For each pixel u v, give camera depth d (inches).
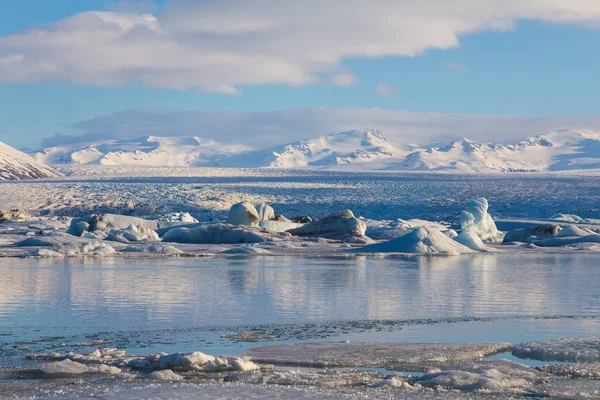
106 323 823.7
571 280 1375.5
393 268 1672.0
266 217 3587.6
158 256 2144.4
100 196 6136.8
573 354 633.0
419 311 931.3
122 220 3393.2
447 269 1647.4
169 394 502.3
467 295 1109.1
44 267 1647.4
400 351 657.0
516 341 723.4
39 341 717.3
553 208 5669.3
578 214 5374.0
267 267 1695.4
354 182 7573.8
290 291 1157.7
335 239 3014.3
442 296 1097.4
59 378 558.9
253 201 6176.2
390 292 1147.3
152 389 518.0
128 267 1670.8
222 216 5383.9
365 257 2154.3
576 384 546.9
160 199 6028.5
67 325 810.2
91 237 2837.1
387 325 816.3
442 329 791.7
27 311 918.4
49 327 797.9
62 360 621.0
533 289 1203.9
